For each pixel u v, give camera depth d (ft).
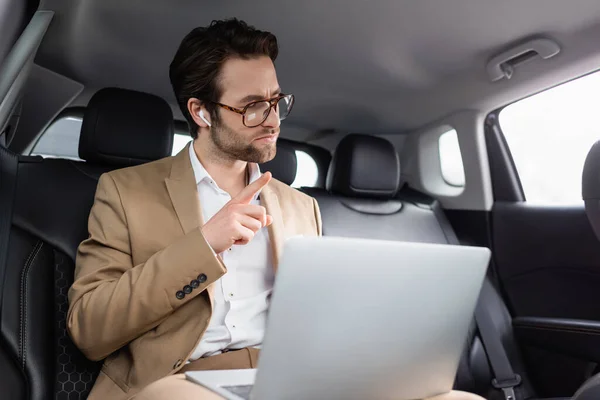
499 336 7.41
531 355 7.39
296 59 7.59
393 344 3.36
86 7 6.32
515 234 8.15
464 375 7.02
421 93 8.43
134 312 4.33
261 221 4.48
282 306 2.95
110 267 4.72
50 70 7.50
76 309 4.55
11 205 5.37
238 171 5.38
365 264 3.12
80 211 5.65
